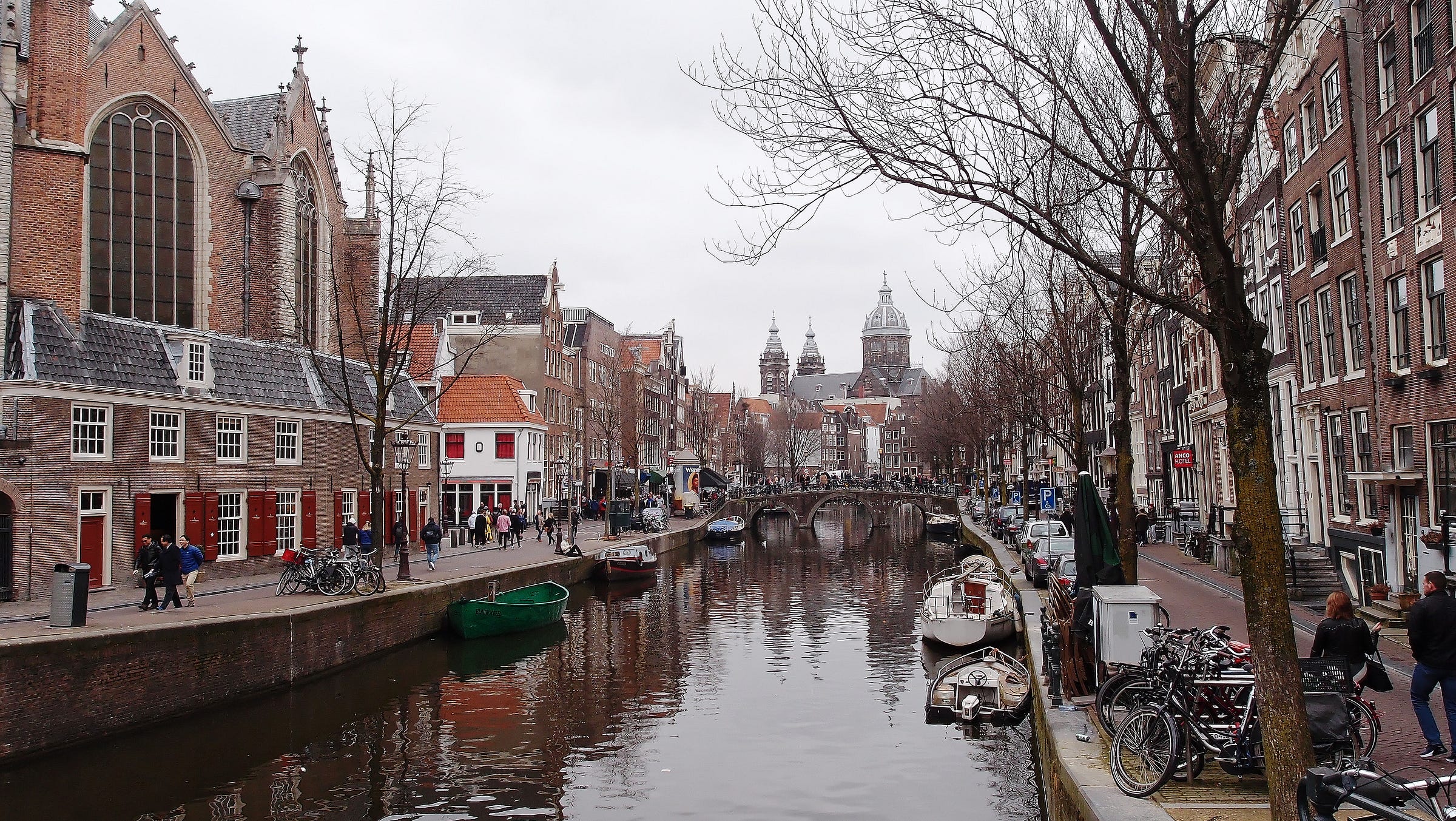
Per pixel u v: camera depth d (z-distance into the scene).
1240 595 22.89
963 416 61.28
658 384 89.44
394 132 37.34
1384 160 20.88
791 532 88.19
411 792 16.28
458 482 54.53
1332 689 9.87
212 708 19.72
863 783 16.78
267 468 32.03
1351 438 23.23
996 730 19.89
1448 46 17.64
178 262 36.66
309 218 43.00
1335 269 23.59
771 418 138.75
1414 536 19.89
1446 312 18.09
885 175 9.19
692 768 17.62
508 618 29.12
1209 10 7.64
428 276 37.16
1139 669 11.61
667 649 28.81
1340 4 22.05
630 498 76.00
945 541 74.19
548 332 63.00
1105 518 16.80
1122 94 13.38
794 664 26.66
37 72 28.61
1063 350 22.36
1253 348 7.90
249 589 26.92
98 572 25.66
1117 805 9.23
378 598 25.34
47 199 27.80
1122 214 15.27
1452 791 9.14
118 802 15.55
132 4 34.81
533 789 16.53
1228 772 10.17
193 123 36.84
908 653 28.28
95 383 25.64
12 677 15.82
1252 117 8.20
